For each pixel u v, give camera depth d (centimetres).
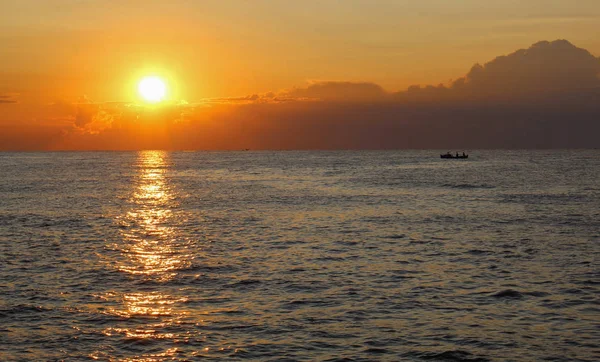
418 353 2141
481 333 2317
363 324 2416
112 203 6988
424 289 2914
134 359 2086
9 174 13662
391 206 6525
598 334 2298
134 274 3222
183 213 5950
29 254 3750
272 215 5753
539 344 2211
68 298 2756
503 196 7594
